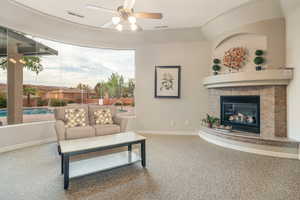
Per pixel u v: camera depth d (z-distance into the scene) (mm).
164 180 2178
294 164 2656
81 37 4527
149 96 4984
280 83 3199
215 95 4406
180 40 4727
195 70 4719
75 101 4719
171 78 4836
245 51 3857
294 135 3059
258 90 3553
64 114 3629
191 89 4758
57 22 3949
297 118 2982
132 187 2016
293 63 3090
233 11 3555
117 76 5148
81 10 3533
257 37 3709
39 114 4070
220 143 3703
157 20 3992
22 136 3564
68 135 3252
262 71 3240
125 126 3896
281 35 3344
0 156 3020
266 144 3078
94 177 2260
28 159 2881
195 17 3865
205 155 3084
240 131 3832
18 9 3316
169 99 4883
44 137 3959
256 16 3467
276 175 2289
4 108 3557
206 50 4637
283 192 1888
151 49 4934
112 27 4414
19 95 3770
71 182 2129
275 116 3305
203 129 4297
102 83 5055
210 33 4344
